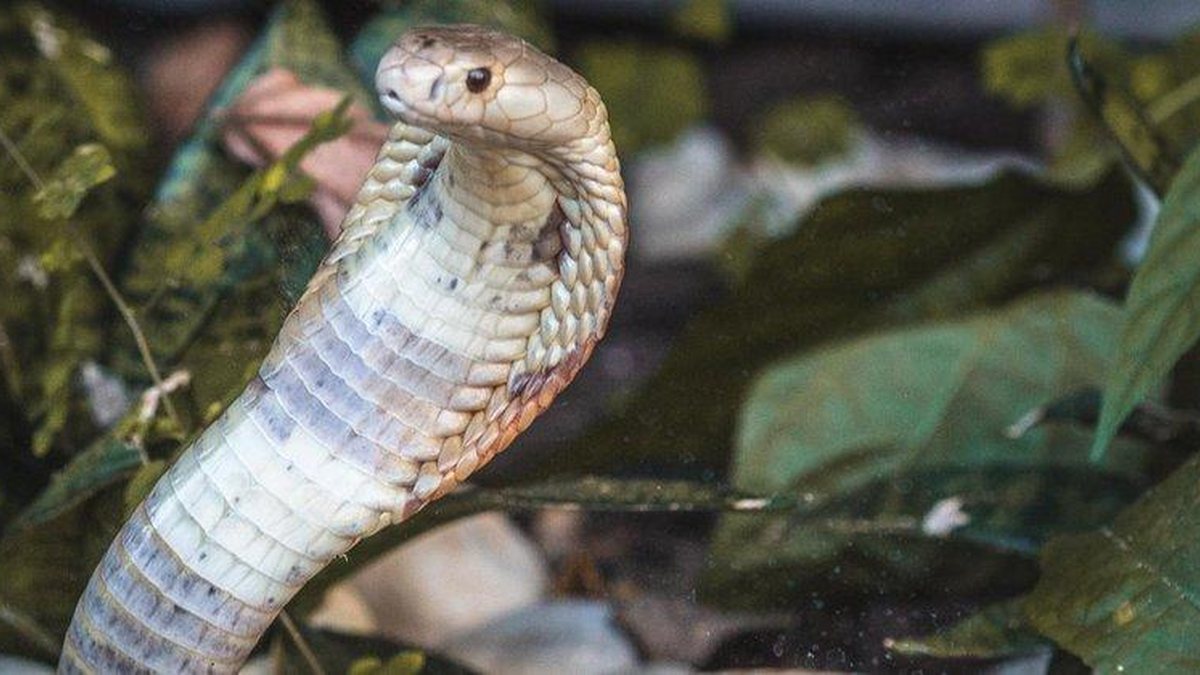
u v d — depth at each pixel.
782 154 2.35
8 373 1.40
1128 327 1.26
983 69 1.99
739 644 1.42
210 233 1.33
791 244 1.44
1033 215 1.46
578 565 1.59
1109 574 1.25
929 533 1.38
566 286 1.15
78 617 1.16
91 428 1.40
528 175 1.13
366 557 1.33
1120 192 1.46
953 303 1.47
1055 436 1.40
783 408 1.42
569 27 2.58
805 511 1.40
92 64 1.48
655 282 2.29
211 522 1.14
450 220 1.14
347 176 1.42
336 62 1.46
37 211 1.40
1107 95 1.39
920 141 2.56
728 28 2.55
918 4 2.65
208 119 1.44
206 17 2.36
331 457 1.15
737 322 1.45
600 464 1.44
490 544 1.59
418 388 1.15
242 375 1.33
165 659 1.15
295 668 1.33
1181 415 1.40
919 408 1.42
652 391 1.44
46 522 1.31
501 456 1.89
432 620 1.54
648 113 2.22
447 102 1.09
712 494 1.33
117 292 1.35
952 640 1.29
